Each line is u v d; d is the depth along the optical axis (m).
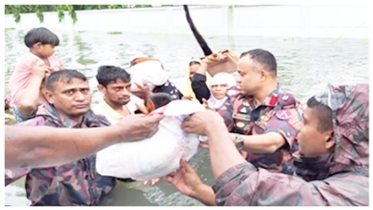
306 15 4.77
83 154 1.13
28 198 1.51
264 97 1.79
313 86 2.99
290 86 2.99
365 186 1.07
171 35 6.07
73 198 1.52
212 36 5.57
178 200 1.58
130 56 4.77
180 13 5.89
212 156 1.12
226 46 4.69
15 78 2.41
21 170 1.43
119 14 7.07
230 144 1.13
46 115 1.55
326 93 1.26
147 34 6.51
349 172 1.18
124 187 1.71
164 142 1.24
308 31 4.81
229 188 1.05
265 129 1.73
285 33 4.95
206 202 1.23
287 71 3.47
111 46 5.59
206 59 2.42
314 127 1.23
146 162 1.24
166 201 1.58
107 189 1.64
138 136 1.22
